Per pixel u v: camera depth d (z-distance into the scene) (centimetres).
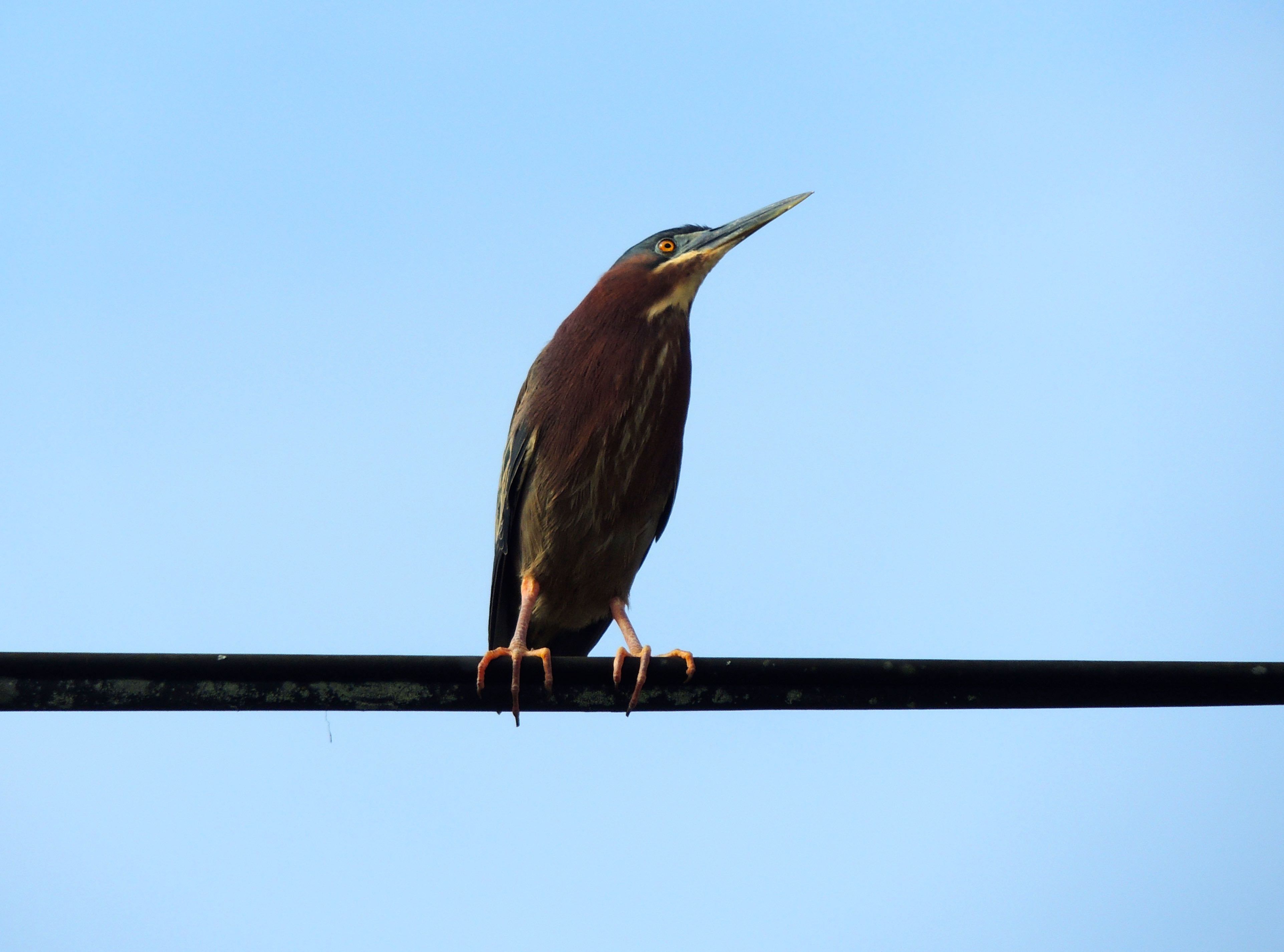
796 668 988
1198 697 956
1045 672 956
